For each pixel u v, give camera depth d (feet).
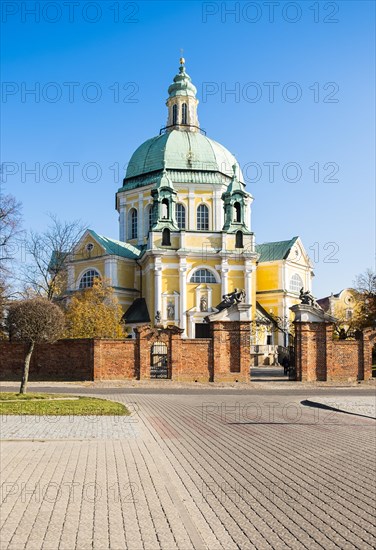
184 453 44.75
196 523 27.25
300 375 134.21
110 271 244.42
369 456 44.11
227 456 43.62
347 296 333.62
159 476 36.70
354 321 232.32
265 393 108.68
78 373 132.98
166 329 131.13
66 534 25.53
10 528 26.35
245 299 237.66
